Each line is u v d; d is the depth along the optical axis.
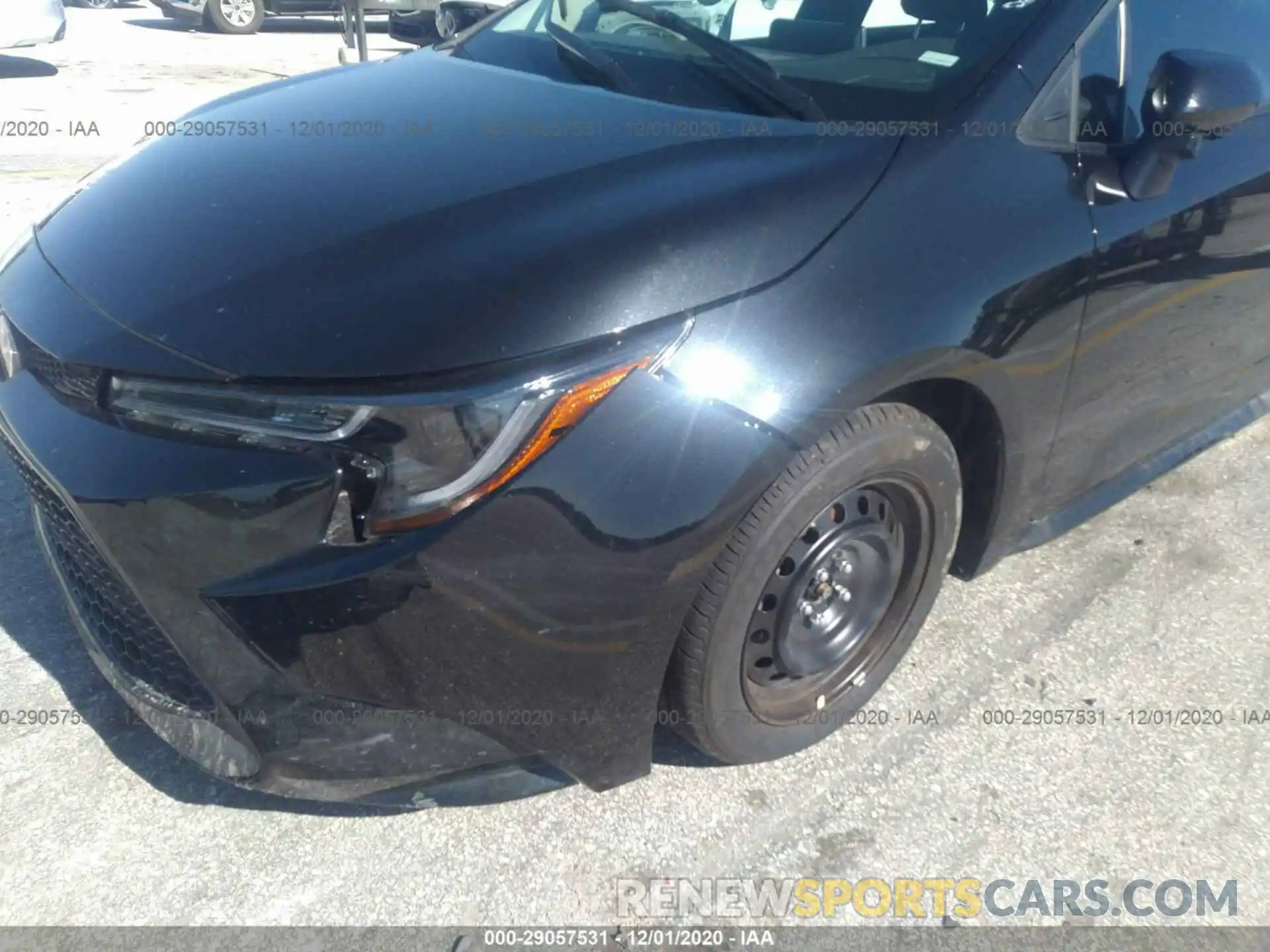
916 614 2.40
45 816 2.12
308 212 2.00
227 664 1.75
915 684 2.54
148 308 1.85
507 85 2.54
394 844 2.09
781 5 2.58
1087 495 2.82
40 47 10.98
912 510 2.21
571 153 2.09
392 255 1.83
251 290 1.82
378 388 1.64
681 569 1.77
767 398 1.78
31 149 6.69
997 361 2.07
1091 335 2.31
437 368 1.64
